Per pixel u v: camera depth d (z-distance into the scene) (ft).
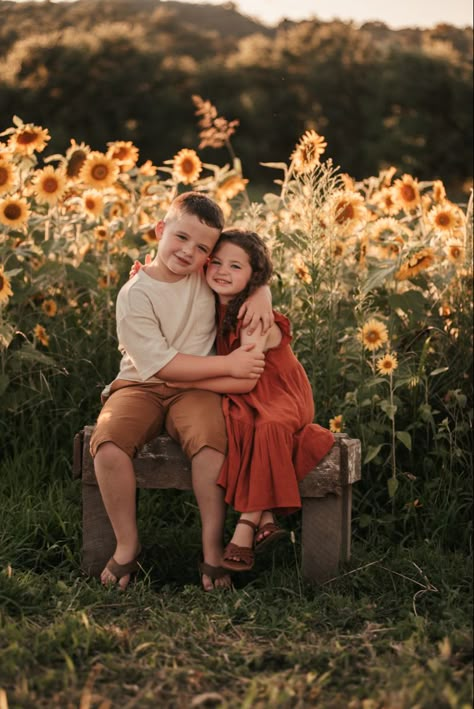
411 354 13.34
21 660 7.78
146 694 7.37
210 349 10.73
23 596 9.28
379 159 97.25
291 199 14.39
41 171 13.62
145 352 10.33
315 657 8.12
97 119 94.43
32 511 11.39
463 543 11.44
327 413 12.72
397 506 12.16
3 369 13.05
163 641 8.46
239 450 10.12
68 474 12.76
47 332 13.87
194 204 10.32
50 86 93.91
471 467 12.30
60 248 13.65
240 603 9.41
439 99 97.76
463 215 14.06
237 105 96.37
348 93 99.40
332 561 10.31
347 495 10.43
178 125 96.02
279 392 10.61
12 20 106.32
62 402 13.41
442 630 8.66
